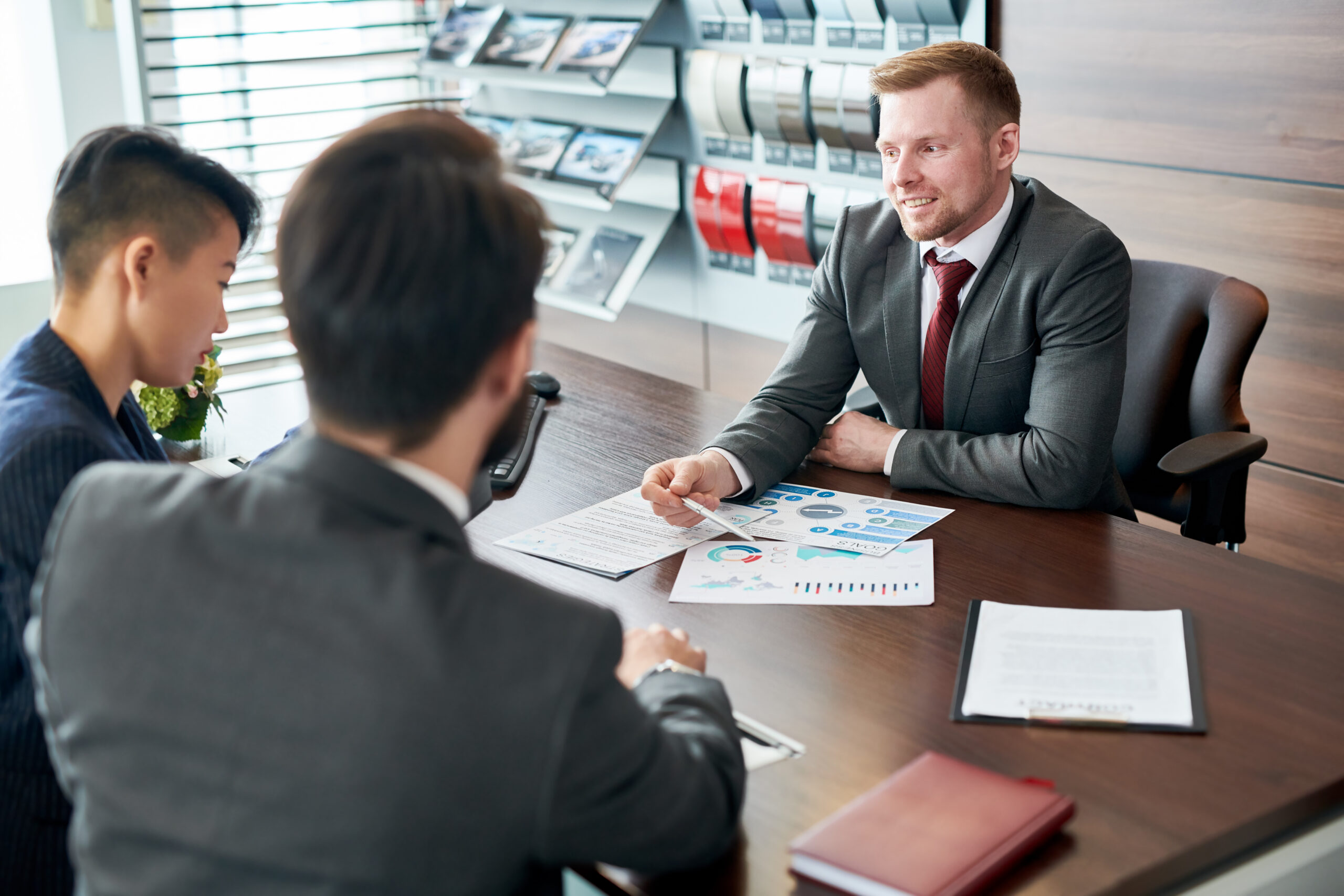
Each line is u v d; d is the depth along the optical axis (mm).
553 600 724
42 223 3186
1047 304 1684
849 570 1424
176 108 2934
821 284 1923
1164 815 955
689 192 3295
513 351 766
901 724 1102
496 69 3150
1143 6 2418
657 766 760
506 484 1721
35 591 775
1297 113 2258
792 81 2830
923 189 1668
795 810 977
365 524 726
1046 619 1272
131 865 714
